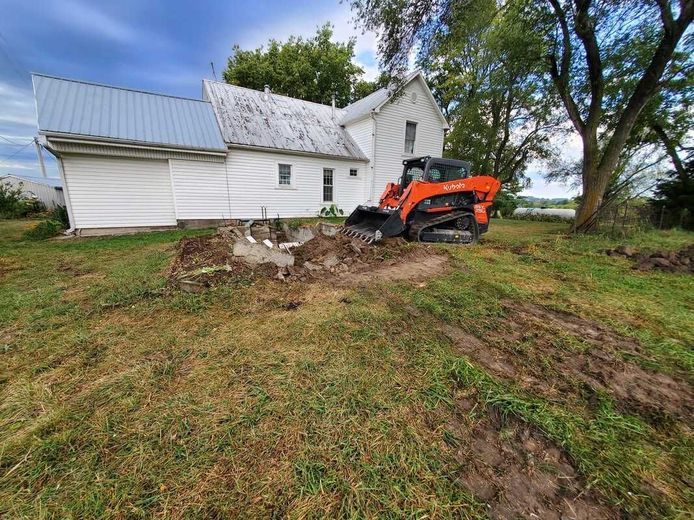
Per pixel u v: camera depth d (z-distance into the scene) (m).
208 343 2.50
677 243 7.25
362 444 1.53
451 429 1.64
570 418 1.73
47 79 8.56
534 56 8.89
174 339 2.56
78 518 1.20
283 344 2.48
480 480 1.36
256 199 11.22
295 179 11.92
